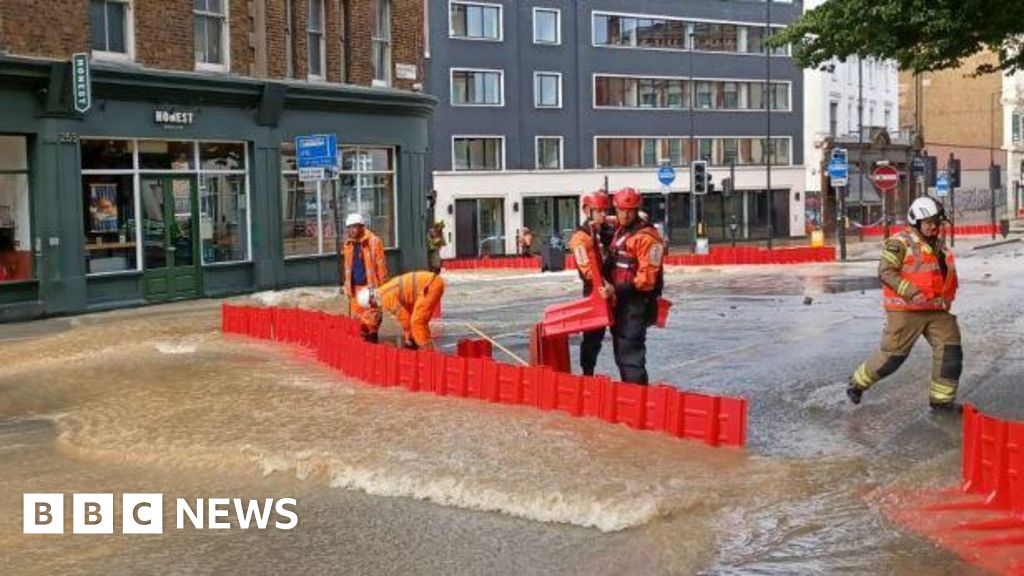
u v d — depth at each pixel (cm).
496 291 2523
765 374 1135
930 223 886
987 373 1089
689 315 1809
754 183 6656
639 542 596
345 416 930
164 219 2292
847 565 550
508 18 5631
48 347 1521
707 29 6450
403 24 2923
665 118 6294
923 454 766
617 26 6078
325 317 1420
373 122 2811
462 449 791
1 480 773
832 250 3703
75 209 2083
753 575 541
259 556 600
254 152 2480
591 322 922
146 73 2188
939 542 580
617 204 912
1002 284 2381
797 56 1227
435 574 563
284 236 2578
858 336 1457
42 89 2011
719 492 675
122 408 1016
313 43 2678
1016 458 633
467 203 5538
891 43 1115
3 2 1952
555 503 652
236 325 1638
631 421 862
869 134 7131
